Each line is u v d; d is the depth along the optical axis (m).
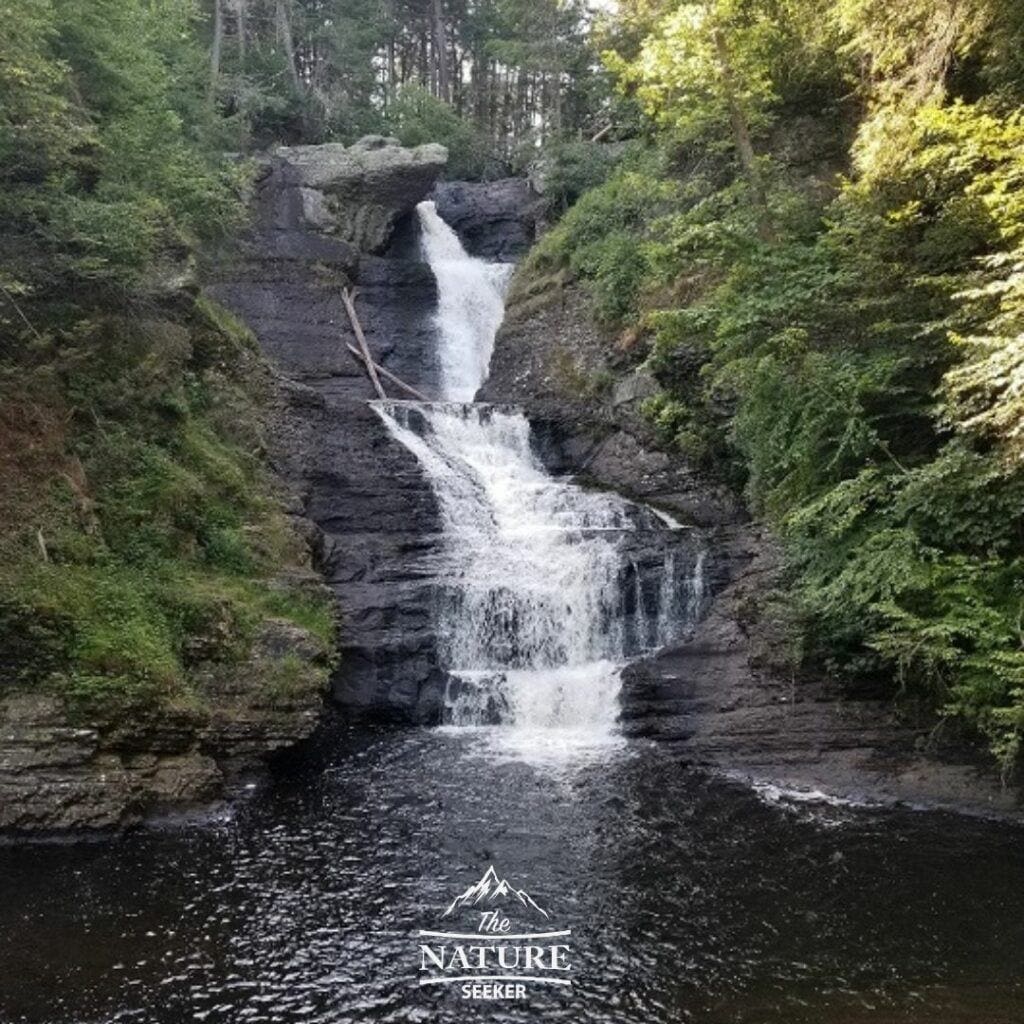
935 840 10.41
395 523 18.47
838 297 13.56
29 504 12.27
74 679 10.87
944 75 13.23
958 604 11.29
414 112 40.09
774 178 17.31
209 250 25.88
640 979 7.57
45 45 15.77
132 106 19.59
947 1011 7.04
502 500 19.69
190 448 15.72
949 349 12.29
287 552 15.63
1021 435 10.31
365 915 8.57
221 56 37.47
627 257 23.39
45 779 10.26
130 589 12.29
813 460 13.56
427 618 15.64
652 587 16.52
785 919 8.57
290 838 10.30
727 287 14.59
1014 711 10.35
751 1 16.89
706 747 13.10
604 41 28.41
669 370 20.25
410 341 27.97
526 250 33.09
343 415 20.48
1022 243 10.59
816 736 12.73
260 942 8.05
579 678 14.77
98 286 15.37
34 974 7.46
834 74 17.53
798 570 14.09
